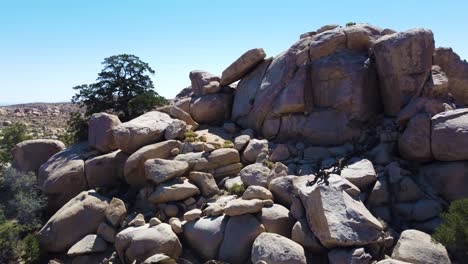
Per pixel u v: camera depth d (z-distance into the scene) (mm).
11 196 23828
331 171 19453
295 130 24297
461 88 23188
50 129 66812
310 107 24250
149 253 16844
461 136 18266
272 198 18734
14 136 39656
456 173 18391
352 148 21969
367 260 14438
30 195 23016
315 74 24484
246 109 27875
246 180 20641
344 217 15477
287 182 19141
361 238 15047
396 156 21047
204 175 21094
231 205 17312
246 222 17078
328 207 15602
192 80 32625
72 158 25406
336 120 23297
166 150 23406
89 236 19188
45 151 28219
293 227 16625
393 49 22000
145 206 20875
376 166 19922
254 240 16484
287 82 25516
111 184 24047
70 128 32094
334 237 14844
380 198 17969
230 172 22281
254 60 28375
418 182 19031
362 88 22828
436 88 21297
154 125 25578
